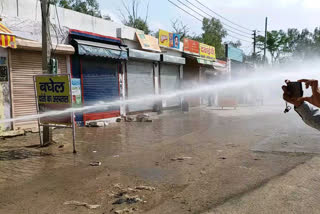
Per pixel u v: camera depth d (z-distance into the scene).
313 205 3.54
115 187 4.37
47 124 7.17
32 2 9.56
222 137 8.62
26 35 9.20
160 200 3.83
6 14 8.77
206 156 6.24
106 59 12.52
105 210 3.57
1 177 4.94
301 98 1.59
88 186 4.44
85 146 7.50
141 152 6.78
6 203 3.83
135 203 3.75
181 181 4.59
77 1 28.08
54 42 10.23
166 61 16.67
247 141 7.88
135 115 14.37
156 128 10.79
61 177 4.91
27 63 9.29
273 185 4.26
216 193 4.02
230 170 5.12
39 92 7.16
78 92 11.18
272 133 9.19
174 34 18.09
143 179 4.73
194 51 20.98
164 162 5.81
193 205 3.63
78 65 11.19
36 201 3.89
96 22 12.23
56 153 6.70
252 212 3.38
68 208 3.65
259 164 5.47
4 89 8.66
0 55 8.52
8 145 7.53
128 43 14.09
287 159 5.79
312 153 6.24
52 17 10.23
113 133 9.63
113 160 6.04
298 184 4.29
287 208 3.47
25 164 5.76
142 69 15.33
